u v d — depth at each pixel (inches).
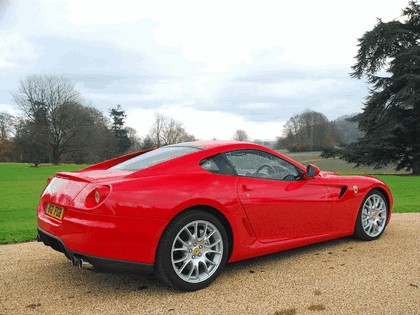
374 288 141.6
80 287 150.6
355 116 1471.5
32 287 151.3
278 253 192.5
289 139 4562.0
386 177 989.2
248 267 170.9
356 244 207.0
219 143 170.9
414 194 541.6
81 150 3142.2
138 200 134.7
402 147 1402.6
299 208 177.5
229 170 162.1
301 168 187.8
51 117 2906.0
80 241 131.5
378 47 1422.2
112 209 131.0
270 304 129.7
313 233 185.8
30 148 3065.9
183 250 142.9
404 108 1396.4
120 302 134.5
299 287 144.6
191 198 143.3
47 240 153.0
